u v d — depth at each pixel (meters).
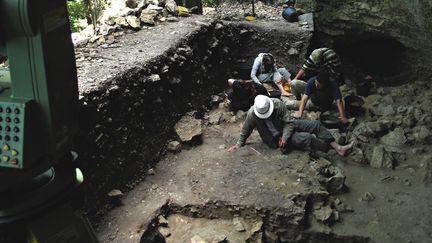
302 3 9.26
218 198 4.62
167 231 4.44
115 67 5.02
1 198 1.68
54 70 1.66
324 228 4.45
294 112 6.59
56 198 1.81
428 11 7.37
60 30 1.71
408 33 7.79
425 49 7.76
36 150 1.65
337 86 6.16
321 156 5.71
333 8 8.30
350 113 6.79
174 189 4.91
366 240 4.39
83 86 4.35
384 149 5.66
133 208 4.55
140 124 5.09
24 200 1.75
